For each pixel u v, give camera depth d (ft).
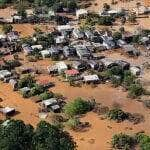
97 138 516.32
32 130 413.59
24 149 396.98
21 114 560.61
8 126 417.69
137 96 592.60
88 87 612.70
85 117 549.95
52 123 537.24
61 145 398.21
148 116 556.10
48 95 585.63
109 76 628.69
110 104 578.66
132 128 533.96
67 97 591.78
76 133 522.88
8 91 606.55
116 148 498.69
